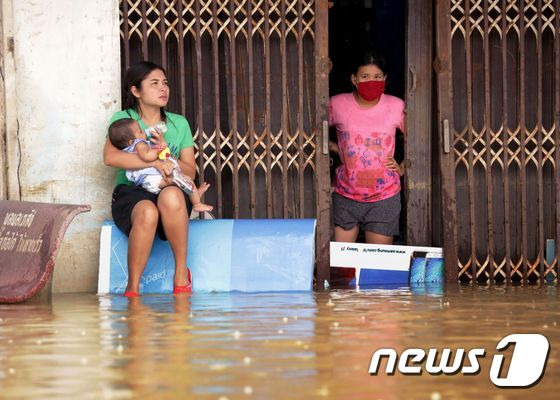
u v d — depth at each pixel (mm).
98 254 17031
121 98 17672
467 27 18828
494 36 19047
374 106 18719
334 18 25422
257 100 18453
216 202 18359
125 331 9469
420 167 19062
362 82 18469
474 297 14008
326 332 9188
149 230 15250
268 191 18297
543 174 19234
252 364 7242
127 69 16750
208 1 18094
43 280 13977
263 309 11859
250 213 18312
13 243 14719
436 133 19062
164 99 16406
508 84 19062
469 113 18828
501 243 19156
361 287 17266
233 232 16375
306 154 18547
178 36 17953
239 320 10422
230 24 18141
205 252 16234
